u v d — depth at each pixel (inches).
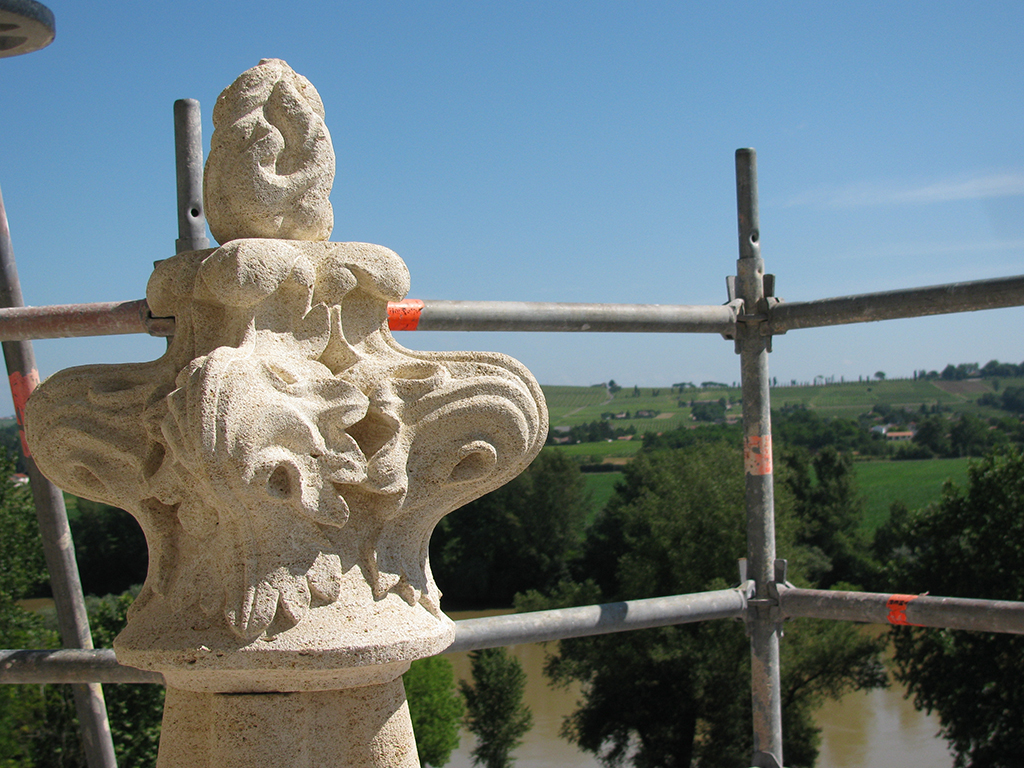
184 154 145.6
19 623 713.0
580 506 1226.0
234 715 81.4
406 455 86.1
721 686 784.9
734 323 146.0
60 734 571.5
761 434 147.3
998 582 720.3
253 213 89.3
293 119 92.1
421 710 804.0
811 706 789.2
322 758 82.9
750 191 148.3
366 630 81.0
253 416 78.0
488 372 91.2
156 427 84.2
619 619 134.2
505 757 858.8
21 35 126.4
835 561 1189.1
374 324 91.6
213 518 83.7
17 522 714.8
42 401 92.8
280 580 80.0
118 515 923.4
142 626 85.0
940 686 693.9
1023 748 663.8
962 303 125.9
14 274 154.3
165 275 92.0
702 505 863.1
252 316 85.1
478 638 124.8
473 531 1211.2
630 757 846.5
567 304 135.5
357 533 84.7
